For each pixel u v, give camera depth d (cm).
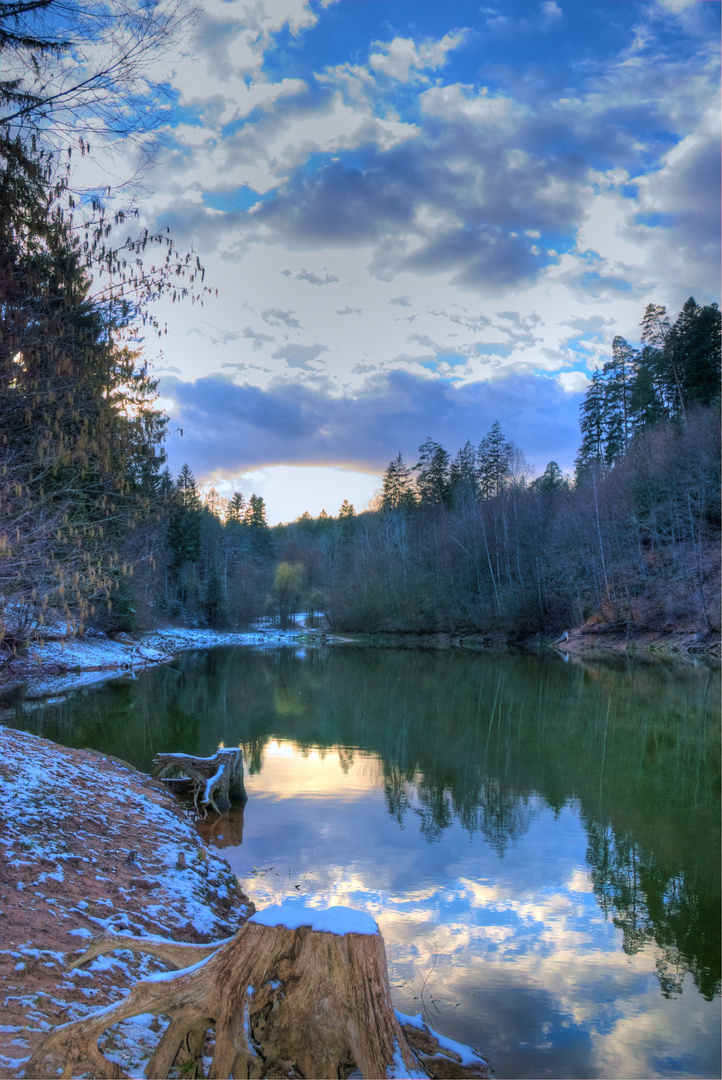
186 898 678
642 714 2209
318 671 3728
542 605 6203
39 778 894
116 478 923
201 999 313
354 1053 301
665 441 5800
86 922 543
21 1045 346
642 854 959
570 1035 528
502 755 1605
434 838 1016
